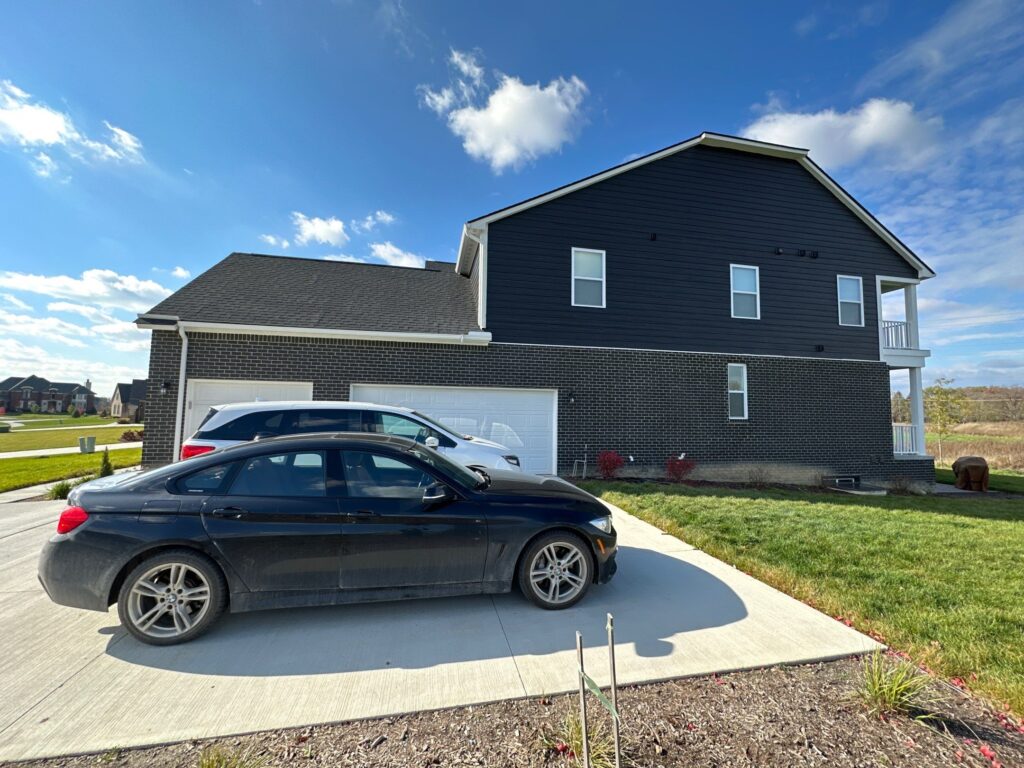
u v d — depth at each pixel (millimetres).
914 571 4285
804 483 11672
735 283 11875
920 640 2941
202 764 1802
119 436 32000
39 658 2738
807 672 2617
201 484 3143
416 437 6191
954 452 21078
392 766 1873
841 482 11969
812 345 12156
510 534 3439
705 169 11898
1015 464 18109
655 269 11398
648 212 11477
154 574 2961
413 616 3346
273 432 5664
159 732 2090
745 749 1972
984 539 5469
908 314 13250
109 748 1984
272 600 3090
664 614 3387
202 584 3008
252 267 11672
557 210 11008
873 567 4391
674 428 11141
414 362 9953
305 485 3256
